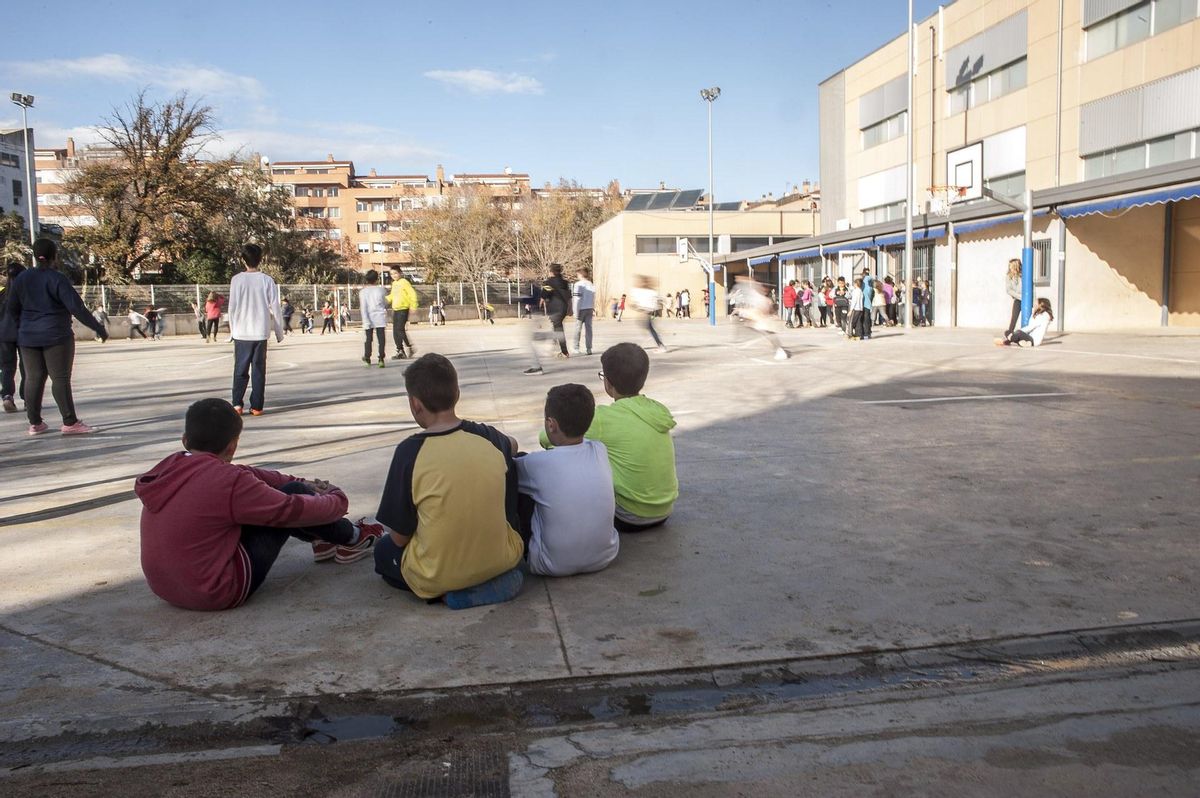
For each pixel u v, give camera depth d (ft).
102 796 7.09
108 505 16.66
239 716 8.27
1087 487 16.22
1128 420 23.43
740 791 7.09
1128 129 74.33
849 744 7.79
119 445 23.93
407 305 53.26
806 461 19.07
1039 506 14.98
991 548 12.76
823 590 11.23
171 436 25.35
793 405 27.78
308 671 9.16
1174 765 7.34
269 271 173.58
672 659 9.34
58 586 11.87
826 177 128.88
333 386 38.47
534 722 8.32
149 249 151.02
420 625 10.37
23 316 25.31
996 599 10.81
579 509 11.58
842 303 75.31
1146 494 15.61
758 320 45.85
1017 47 86.94
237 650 9.70
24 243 137.28
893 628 10.02
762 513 14.90
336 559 12.71
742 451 20.29
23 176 211.41
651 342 66.08
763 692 8.76
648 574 11.98
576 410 11.77
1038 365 39.42
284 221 190.19
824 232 130.00
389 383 38.99
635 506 13.42
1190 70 67.82
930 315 91.91
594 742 7.91
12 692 8.70
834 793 7.04
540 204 226.99
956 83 96.84
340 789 7.22
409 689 8.75
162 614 10.81
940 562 12.21
